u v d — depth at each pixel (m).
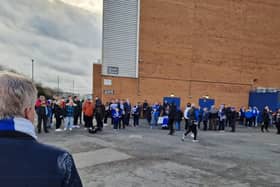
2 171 1.02
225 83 27.53
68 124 13.24
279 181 6.16
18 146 1.09
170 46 25.44
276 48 29.70
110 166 6.87
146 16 24.70
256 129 20.75
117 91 23.73
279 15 29.72
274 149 10.84
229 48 27.69
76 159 7.46
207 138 13.35
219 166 7.31
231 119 18.70
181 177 6.13
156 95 24.88
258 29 28.86
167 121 16.53
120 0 23.97
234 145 11.46
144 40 24.64
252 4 28.53
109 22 23.66
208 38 26.84
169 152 8.94
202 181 5.89
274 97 25.75
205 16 26.70
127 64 24.14
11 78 1.24
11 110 1.18
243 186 5.70
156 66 24.97
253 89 28.67
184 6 25.86
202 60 26.62
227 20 27.55
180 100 25.66
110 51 23.66
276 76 29.81
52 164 1.09
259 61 28.97
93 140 10.42
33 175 1.04
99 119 13.32
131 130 15.01
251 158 8.64
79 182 1.17
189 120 11.99
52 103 13.91
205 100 26.58
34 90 1.30
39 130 12.05
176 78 25.61
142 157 7.98
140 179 5.88
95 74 24.03
